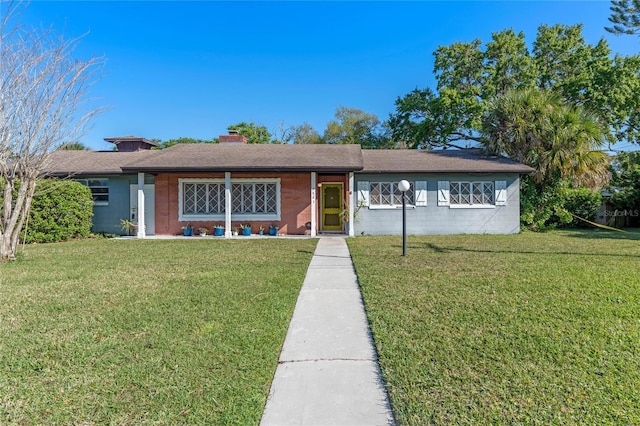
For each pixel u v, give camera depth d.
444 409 2.59
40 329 4.09
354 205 15.20
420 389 2.85
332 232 15.85
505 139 16.55
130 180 15.49
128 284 6.17
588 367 3.16
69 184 13.26
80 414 2.52
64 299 5.27
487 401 2.68
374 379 3.06
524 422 2.43
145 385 2.88
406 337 3.84
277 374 3.15
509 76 21.02
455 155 17.02
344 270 7.45
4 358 3.36
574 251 9.73
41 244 11.87
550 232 15.75
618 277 6.43
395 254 9.34
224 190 15.17
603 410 2.56
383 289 5.73
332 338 3.94
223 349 3.55
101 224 15.55
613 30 20.28
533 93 16.03
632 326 4.10
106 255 9.44
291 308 4.88
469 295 5.34
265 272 7.14
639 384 2.88
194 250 10.38
